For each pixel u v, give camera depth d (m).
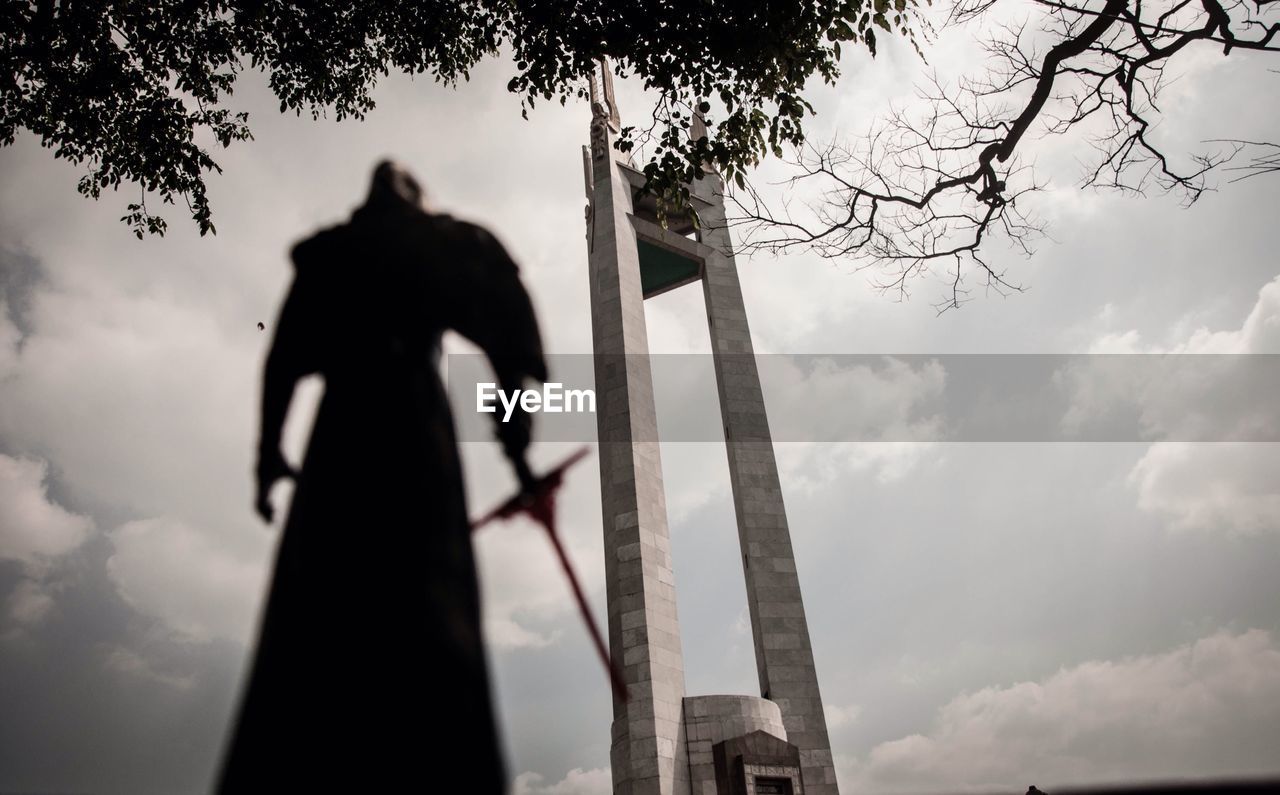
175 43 16.27
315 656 1.64
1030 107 12.62
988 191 13.27
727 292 37.22
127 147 16.36
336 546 1.74
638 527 29.12
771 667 28.41
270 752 1.58
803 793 24.83
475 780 1.63
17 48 14.80
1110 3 11.71
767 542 30.97
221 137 16.86
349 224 2.24
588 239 38.97
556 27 14.44
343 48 16.75
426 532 1.78
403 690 1.62
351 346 2.02
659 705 25.66
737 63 13.99
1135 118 12.44
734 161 14.59
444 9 15.99
